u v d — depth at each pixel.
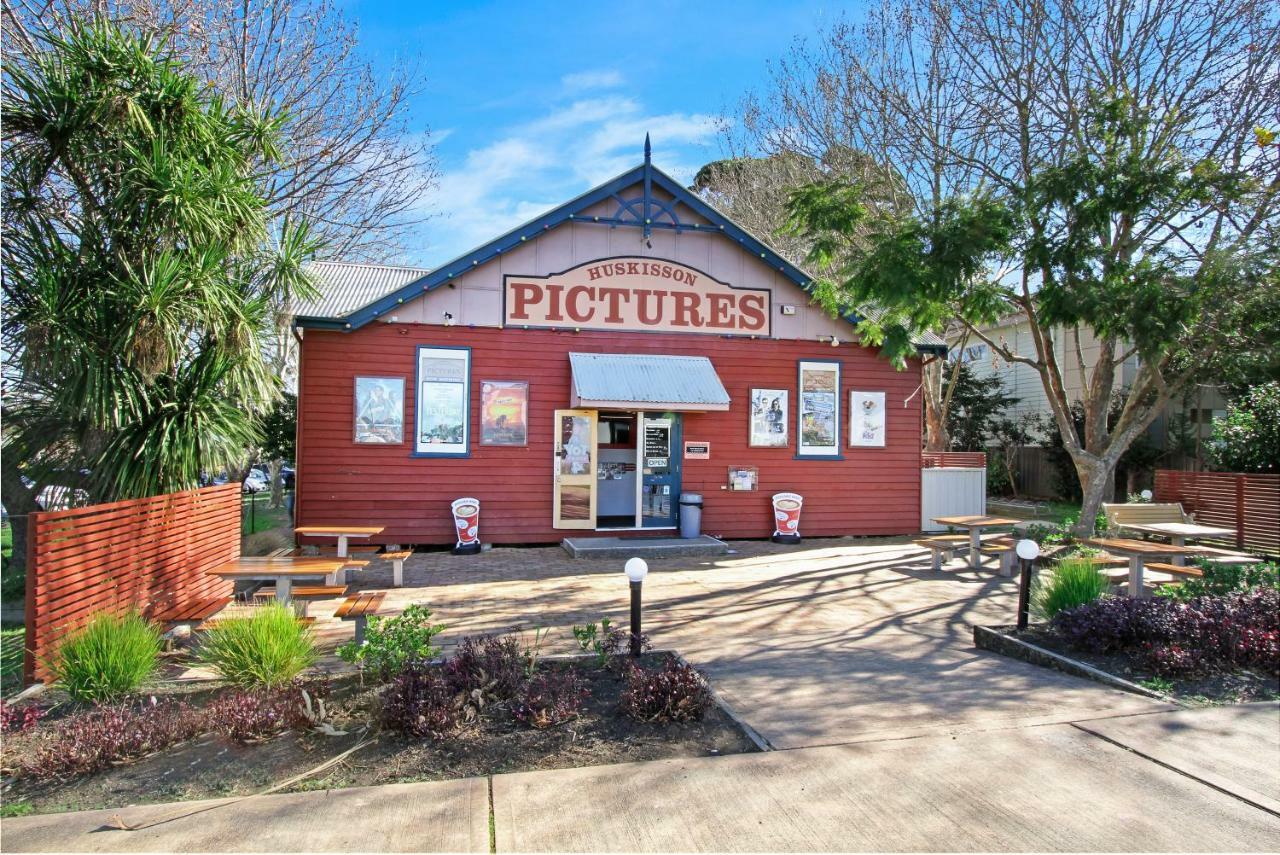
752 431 14.55
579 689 5.21
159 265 7.51
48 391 7.82
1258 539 12.68
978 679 5.90
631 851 3.37
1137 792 3.94
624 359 13.74
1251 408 15.38
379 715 4.73
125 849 3.39
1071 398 23.69
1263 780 4.08
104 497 7.59
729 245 14.49
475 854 3.34
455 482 13.30
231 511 9.20
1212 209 10.90
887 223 12.00
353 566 8.08
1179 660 5.75
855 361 15.10
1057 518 19.05
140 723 4.49
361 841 3.45
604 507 14.20
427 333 13.25
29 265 7.56
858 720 4.95
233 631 5.48
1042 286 11.06
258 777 4.11
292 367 16.56
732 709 5.14
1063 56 12.26
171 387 8.01
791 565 11.87
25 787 4.02
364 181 17.92
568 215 13.60
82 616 5.86
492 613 8.45
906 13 15.78
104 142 8.01
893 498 15.25
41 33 9.45
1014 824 3.61
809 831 3.54
